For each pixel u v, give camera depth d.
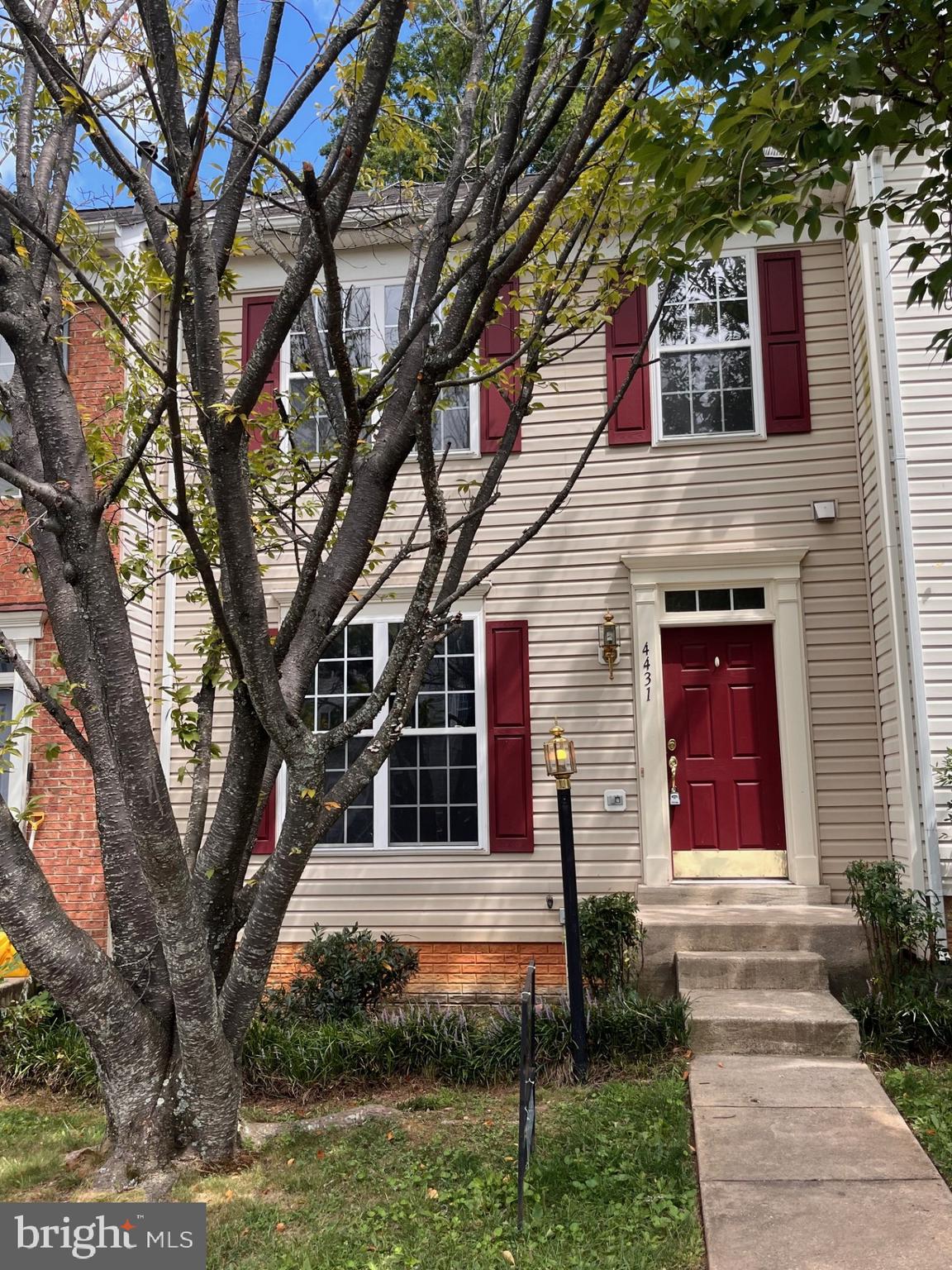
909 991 6.51
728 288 8.77
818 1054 6.12
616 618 8.48
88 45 5.22
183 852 5.00
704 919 7.36
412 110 7.41
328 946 7.47
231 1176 4.85
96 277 7.19
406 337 4.56
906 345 7.57
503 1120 5.51
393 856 8.45
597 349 8.80
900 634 7.32
